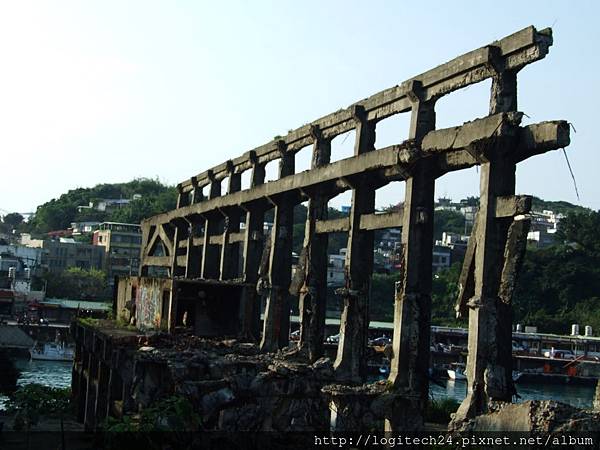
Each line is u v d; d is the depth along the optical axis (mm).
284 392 21172
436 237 134625
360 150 21938
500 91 16469
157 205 120000
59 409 26828
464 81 17641
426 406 18469
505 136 15805
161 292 29703
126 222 118312
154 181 170375
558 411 12758
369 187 21625
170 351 24094
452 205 178000
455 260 98625
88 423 32062
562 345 65375
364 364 21375
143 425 18125
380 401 17938
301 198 26422
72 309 76875
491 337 15742
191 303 32188
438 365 63000
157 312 29953
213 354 24062
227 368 22094
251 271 29375
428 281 18828
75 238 119438
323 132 24594
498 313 15789
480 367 15602
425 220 18781
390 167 19906
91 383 32656
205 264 34219
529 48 15789
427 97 19094
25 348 61844
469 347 15938
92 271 93250
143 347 24672
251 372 22188
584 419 12578
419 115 19125
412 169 18828
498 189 16109
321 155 24672
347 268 21484
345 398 17781
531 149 15609
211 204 33000
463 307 16547
